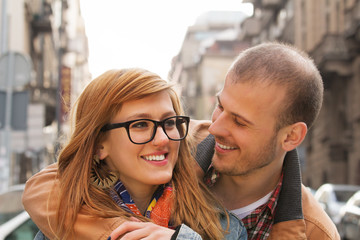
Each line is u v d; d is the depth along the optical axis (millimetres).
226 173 1796
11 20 16703
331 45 20500
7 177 6645
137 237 1276
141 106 1532
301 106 1733
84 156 1537
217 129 1741
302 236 1767
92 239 1386
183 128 1754
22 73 6543
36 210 1489
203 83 56156
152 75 1567
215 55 56594
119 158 1547
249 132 1699
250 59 1708
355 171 19812
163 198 1633
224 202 1925
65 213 1438
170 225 1620
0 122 6445
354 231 7387
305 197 1914
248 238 1849
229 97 1705
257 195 1877
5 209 3822
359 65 19688
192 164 1738
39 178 1604
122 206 1504
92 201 1457
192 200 1663
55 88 22672
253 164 1751
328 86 22062
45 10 25125
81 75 41969
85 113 1581
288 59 1722
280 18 29750
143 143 1520
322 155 23281
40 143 10289
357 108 19781
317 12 22359
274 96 1672
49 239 1541
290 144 1775
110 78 1562
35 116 10367
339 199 9797
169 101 1609
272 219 1835
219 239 1618
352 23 18453
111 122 1556
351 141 20156
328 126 22094
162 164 1558
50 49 30359
